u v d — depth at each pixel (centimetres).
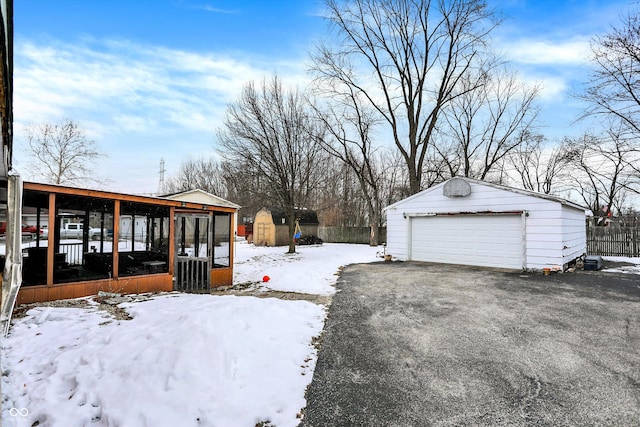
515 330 480
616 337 448
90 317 516
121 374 319
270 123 1631
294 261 1366
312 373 358
